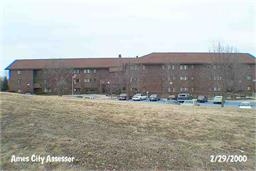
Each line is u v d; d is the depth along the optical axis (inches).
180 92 3257.9
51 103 729.6
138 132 550.3
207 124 635.5
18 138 482.9
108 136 514.0
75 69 3558.1
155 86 3272.6
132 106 794.2
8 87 3654.0
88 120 595.5
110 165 422.0
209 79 3038.9
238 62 2285.9
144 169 419.8
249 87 2746.1
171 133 559.8
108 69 3535.9
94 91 3531.0
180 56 3363.7
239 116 744.3
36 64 3619.6
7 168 418.0
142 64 3272.6
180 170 425.4
